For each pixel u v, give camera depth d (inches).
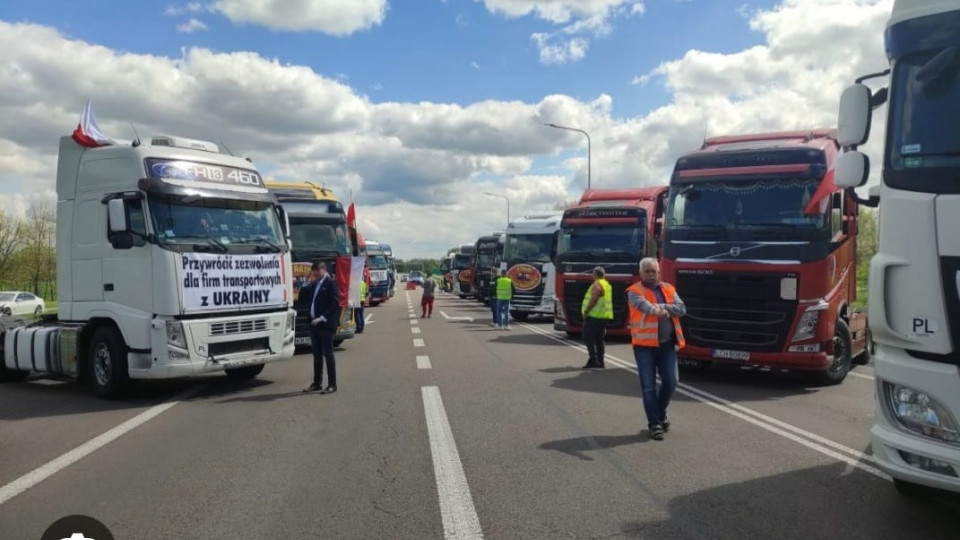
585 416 325.7
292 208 602.2
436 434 289.3
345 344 670.5
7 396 400.5
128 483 226.1
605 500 206.2
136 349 366.0
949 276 165.0
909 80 182.4
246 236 404.2
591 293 490.6
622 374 462.3
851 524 186.2
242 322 391.5
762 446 270.1
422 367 497.7
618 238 699.4
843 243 409.7
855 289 452.4
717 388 407.5
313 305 401.1
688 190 423.2
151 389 416.2
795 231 388.2
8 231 2149.4
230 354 388.2
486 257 1531.7
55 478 232.4
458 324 949.8
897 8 188.7
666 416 296.7
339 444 274.5
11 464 251.1
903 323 172.1
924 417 167.3
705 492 213.6
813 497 208.8
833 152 412.8
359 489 217.5
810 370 399.5
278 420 321.4
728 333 401.4
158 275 361.4
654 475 231.3
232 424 314.5
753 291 393.4
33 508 202.5
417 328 877.2
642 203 714.2
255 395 390.9
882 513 194.7
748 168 411.2
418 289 3417.8
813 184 391.5
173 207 374.3
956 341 163.3
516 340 711.7
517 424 308.3
